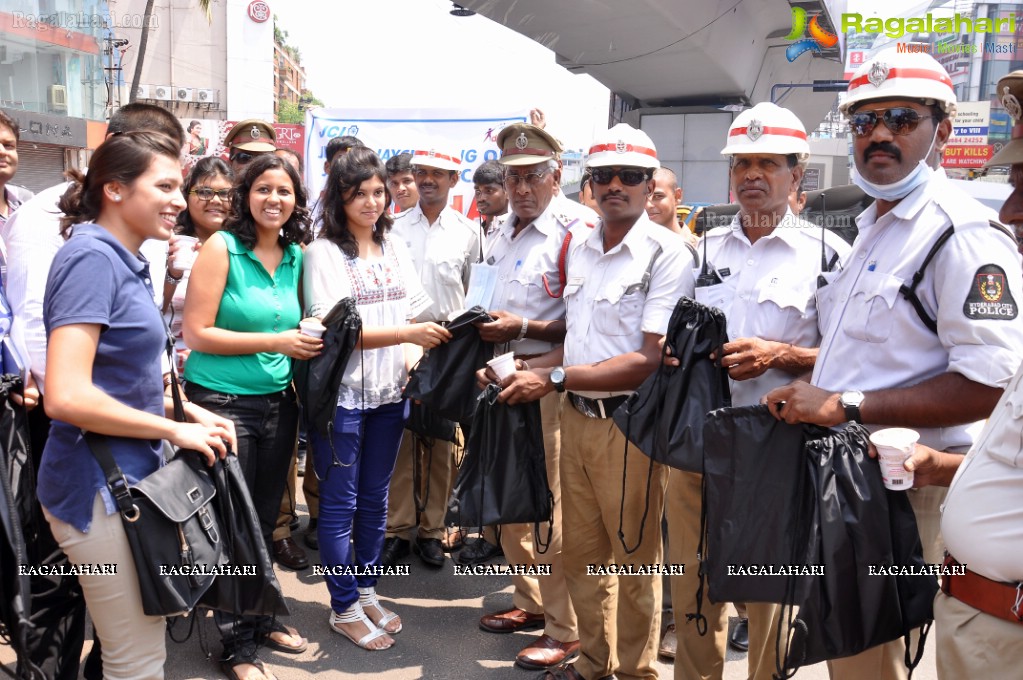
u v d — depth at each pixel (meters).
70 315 2.05
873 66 2.06
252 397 3.18
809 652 1.93
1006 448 1.70
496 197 4.70
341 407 3.30
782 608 2.04
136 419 2.12
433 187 4.23
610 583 3.06
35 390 2.78
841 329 2.18
